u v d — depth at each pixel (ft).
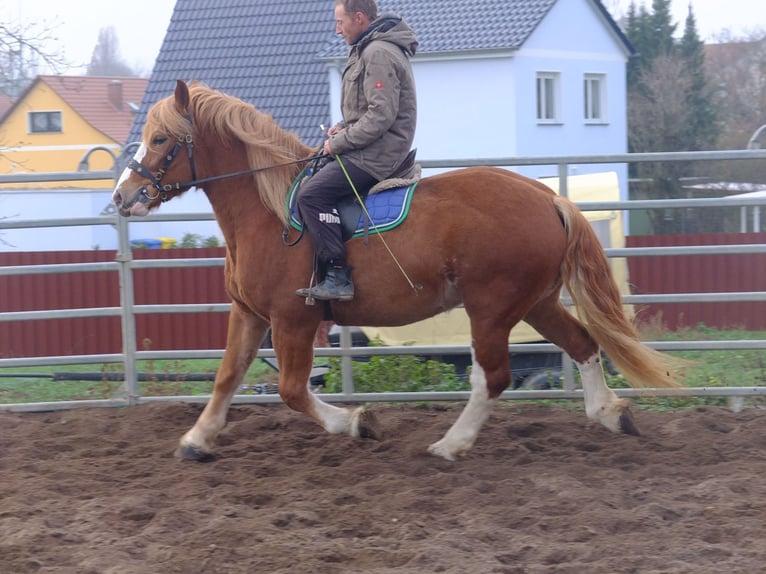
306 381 24.50
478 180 23.44
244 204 23.99
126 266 30.66
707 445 25.48
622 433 26.50
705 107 143.02
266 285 23.65
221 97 24.03
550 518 20.06
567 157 28.89
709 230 67.87
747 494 21.54
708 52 166.09
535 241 23.02
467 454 24.95
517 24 97.71
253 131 23.70
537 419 28.81
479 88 97.14
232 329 25.53
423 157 100.37
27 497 21.94
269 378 37.42
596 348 26.02
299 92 97.04
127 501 21.29
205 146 24.02
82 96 145.38
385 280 23.26
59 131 143.33
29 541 18.86
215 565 17.87
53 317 30.45
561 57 103.50
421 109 100.17
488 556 18.08
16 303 42.63
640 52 152.76
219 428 25.41
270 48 101.65
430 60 98.68
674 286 45.78
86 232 71.46
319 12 102.94
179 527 19.89
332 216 23.02
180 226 72.49
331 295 22.89
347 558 18.16
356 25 23.44
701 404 30.60
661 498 21.34
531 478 22.70
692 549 18.25
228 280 25.07
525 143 98.68
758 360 36.83
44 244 70.95
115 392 32.35
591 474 23.26
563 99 104.32
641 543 18.65
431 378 32.45
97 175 29.99
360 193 23.53
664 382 24.18
